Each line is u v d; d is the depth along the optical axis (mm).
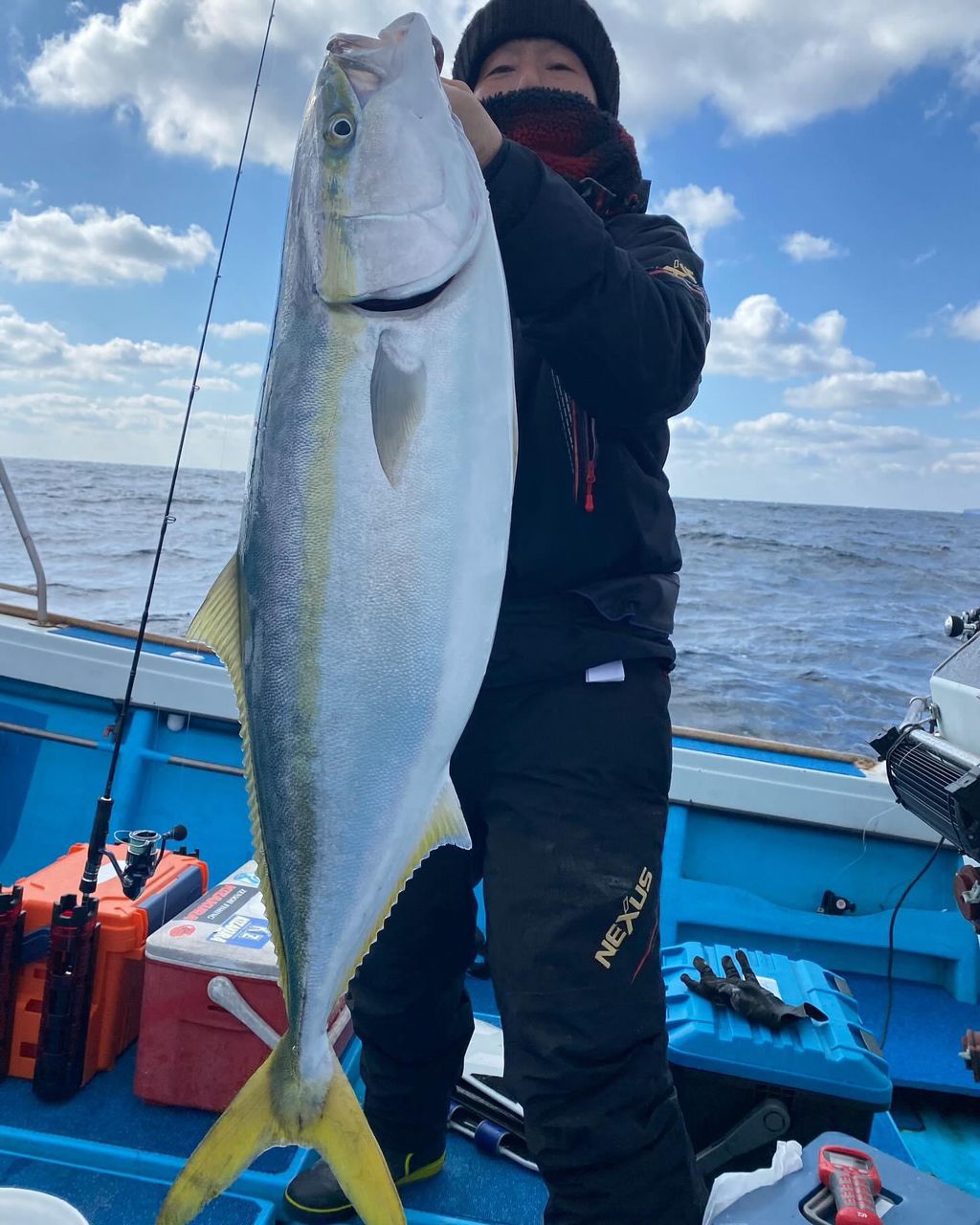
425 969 1739
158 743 3496
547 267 1235
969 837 1770
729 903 3225
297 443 1217
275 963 2076
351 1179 1254
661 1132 1370
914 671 8398
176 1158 1908
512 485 1238
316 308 1205
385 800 1238
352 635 1212
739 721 6719
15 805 3395
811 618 11188
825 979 2291
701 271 1535
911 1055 2805
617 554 1552
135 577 10047
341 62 1204
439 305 1183
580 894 1408
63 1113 2074
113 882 2408
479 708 1562
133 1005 2340
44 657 3482
